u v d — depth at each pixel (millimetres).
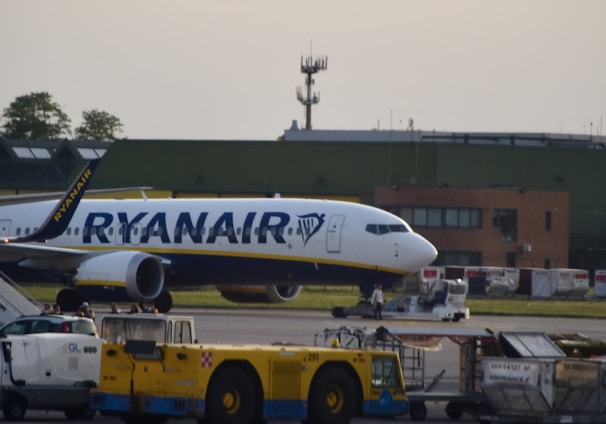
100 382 89625
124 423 94812
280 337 157500
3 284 151750
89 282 193000
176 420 96312
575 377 89250
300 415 88125
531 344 102188
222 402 84938
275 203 198750
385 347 106375
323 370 89625
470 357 102875
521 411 90562
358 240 190875
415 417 99312
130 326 109750
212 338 154875
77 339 96438
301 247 192625
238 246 196750
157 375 86500
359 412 91562
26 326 110062
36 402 93562
